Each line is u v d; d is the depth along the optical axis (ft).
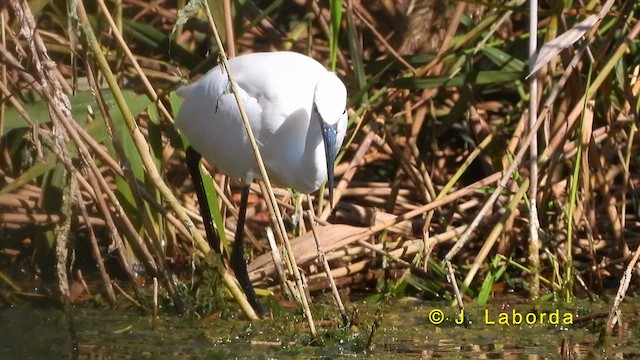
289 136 26.14
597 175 29.94
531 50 27.48
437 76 30.42
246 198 27.17
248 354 22.52
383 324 25.17
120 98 23.84
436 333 24.59
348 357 22.43
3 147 27.25
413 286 28.12
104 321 24.70
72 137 22.54
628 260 28.81
